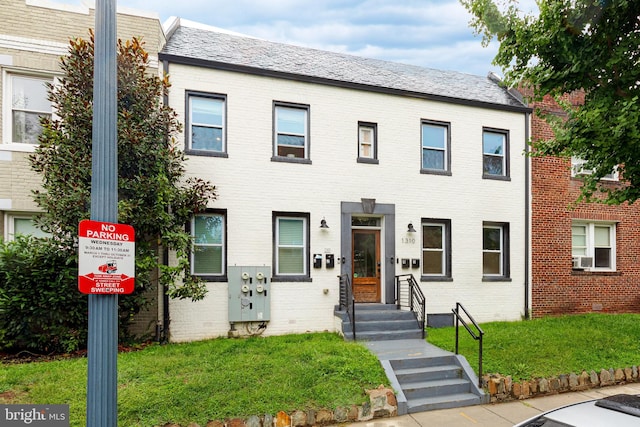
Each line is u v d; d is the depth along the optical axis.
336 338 7.75
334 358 5.91
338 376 5.38
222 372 5.34
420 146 9.65
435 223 9.79
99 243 2.66
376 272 9.34
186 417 4.26
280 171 8.55
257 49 9.86
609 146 5.38
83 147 6.30
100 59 2.77
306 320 8.48
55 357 6.35
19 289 6.23
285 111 8.83
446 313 9.45
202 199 7.27
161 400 4.46
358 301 9.14
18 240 6.49
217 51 8.99
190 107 8.16
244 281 8.09
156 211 6.57
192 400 4.52
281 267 8.63
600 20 5.18
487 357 6.42
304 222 8.81
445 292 9.54
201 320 7.86
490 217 10.09
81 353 6.57
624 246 11.24
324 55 10.88
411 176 9.50
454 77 11.90
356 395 5.06
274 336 7.98
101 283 2.64
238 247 8.20
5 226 7.24
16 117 7.32
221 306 8.00
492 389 5.63
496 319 9.89
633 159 5.50
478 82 11.91
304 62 9.80
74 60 6.34
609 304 10.96
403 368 6.09
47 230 6.32
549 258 10.50
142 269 6.69
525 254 10.30
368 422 4.90
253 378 5.18
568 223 10.75
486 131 10.38
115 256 2.74
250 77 8.49
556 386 5.95
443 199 9.73
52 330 6.41
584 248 11.14
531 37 5.58
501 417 5.09
